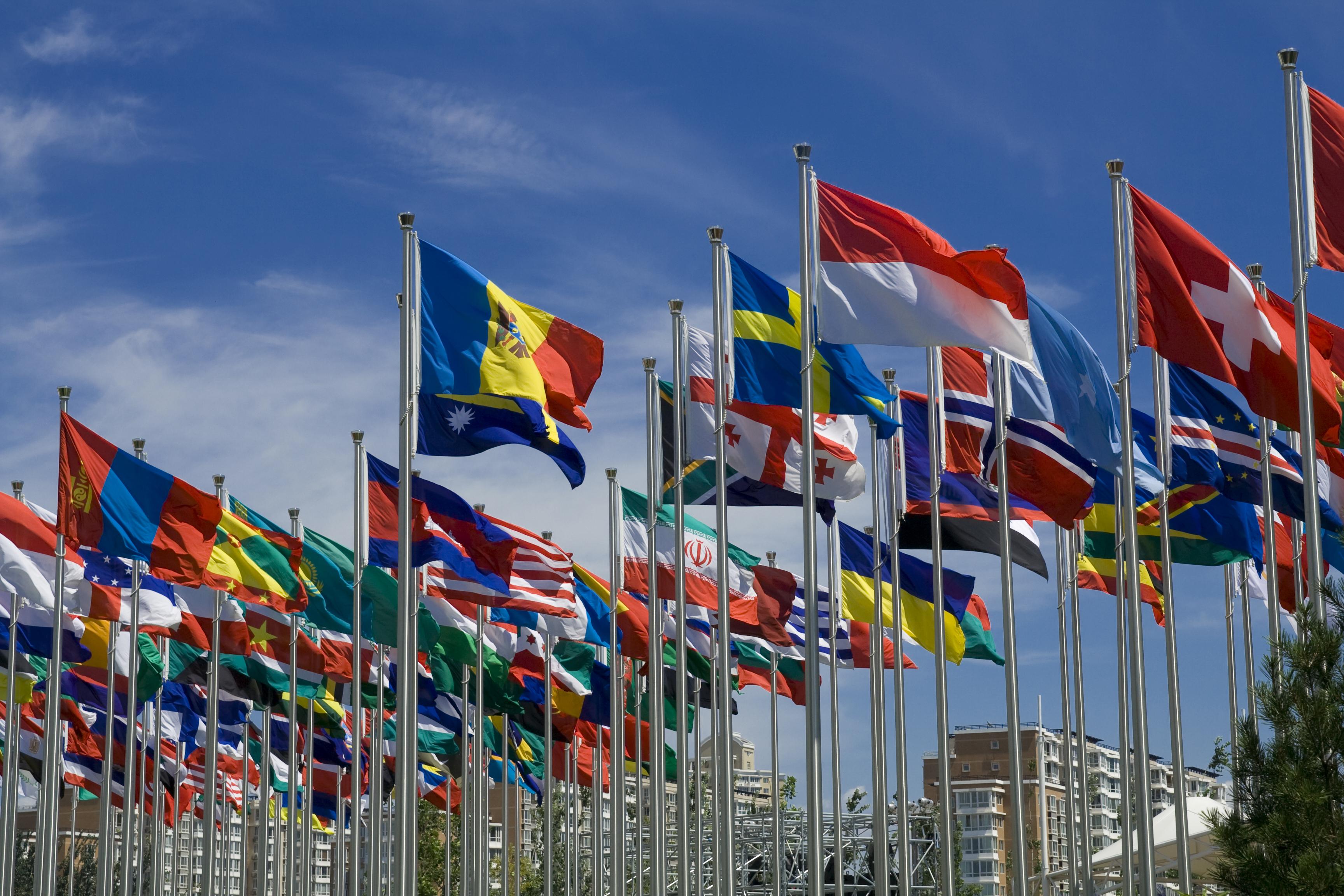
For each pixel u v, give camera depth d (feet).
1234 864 58.29
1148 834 85.87
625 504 122.62
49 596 112.27
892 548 105.29
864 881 211.82
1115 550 113.50
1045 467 93.45
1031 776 523.29
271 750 194.59
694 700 157.58
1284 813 56.80
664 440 110.83
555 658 154.71
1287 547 112.68
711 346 100.89
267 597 116.06
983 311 81.15
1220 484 99.81
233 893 384.68
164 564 99.30
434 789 204.03
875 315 81.46
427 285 86.22
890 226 82.84
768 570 118.32
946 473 105.70
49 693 115.24
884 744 102.53
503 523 113.39
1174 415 99.04
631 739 164.55
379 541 121.80
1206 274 81.10
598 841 174.50
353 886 124.06
